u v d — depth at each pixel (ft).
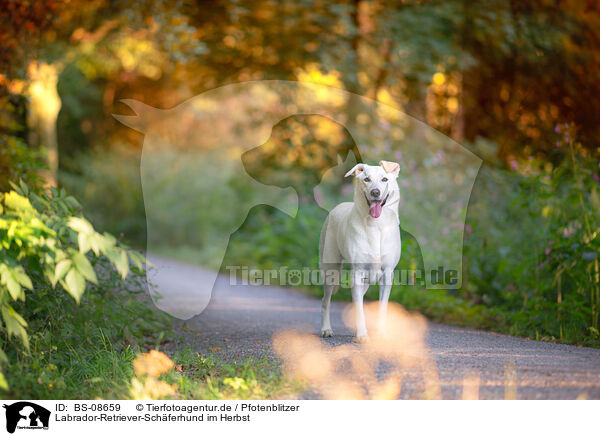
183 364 20.66
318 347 21.30
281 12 42.88
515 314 27.50
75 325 21.59
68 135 66.54
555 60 41.93
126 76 60.75
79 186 63.46
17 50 34.68
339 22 42.75
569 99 42.04
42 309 20.29
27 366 17.65
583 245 25.27
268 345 22.90
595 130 40.98
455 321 29.35
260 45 45.57
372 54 43.57
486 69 44.01
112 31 48.16
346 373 18.07
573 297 25.55
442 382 16.75
